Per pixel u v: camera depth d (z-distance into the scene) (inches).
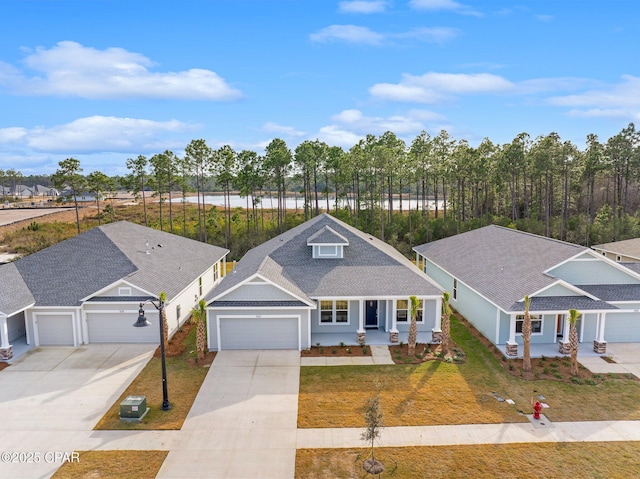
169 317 922.7
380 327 972.6
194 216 2709.2
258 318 853.8
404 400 666.8
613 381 724.0
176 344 890.1
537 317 877.2
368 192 2472.9
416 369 772.0
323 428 595.2
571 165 1982.0
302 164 2126.0
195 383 724.0
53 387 710.5
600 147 1988.2
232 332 859.4
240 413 633.0
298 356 829.2
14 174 5797.2
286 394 687.1
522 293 848.9
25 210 3166.8
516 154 1988.2
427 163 2049.7
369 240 1159.6
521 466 516.7
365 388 705.0
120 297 887.7
